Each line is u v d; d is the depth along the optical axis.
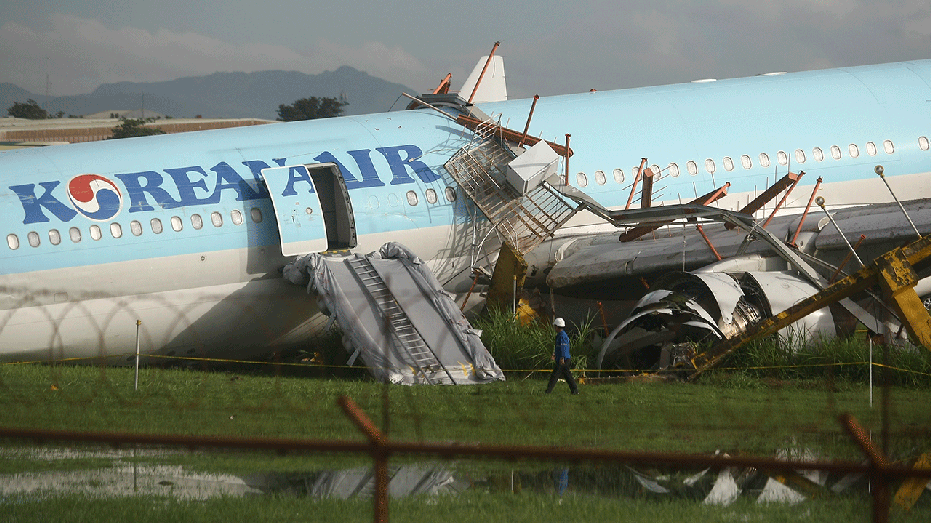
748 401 63.41
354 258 91.50
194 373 81.81
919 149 115.31
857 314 80.25
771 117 113.00
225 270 90.38
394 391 69.44
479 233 100.50
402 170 98.25
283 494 37.41
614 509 34.69
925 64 125.69
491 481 39.91
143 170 89.19
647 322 85.44
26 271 82.50
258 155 94.38
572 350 86.19
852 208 97.75
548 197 99.38
